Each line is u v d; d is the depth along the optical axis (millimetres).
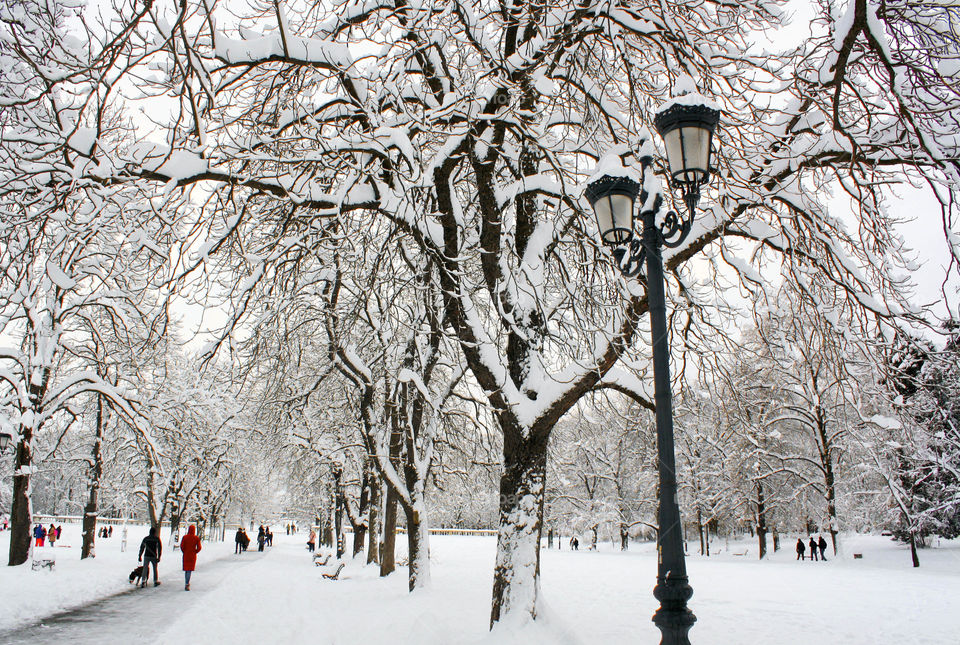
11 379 19203
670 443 4434
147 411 20203
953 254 6047
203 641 9820
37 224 8172
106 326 21688
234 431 34781
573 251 11367
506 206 8805
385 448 16625
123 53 6680
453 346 11547
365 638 9102
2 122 7324
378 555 25625
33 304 15172
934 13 6859
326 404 22234
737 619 11812
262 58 7637
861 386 9977
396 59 8039
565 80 8609
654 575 22328
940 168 6668
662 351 4684
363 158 8680
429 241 8406
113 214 8031
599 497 52031
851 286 8812
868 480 29641
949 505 26250
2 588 15266
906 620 11742
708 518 41969
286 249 8109
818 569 25125
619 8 7184
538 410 8242
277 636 10203
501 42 9047
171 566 26016
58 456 24672
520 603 7578
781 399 31312
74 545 40000
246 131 8906
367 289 9203
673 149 5051
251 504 62625
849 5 5727
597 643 8500
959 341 8633
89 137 6746
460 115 8289
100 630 11258
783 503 38188
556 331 10562
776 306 10781
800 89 8242
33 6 6340
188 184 7590
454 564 26547
